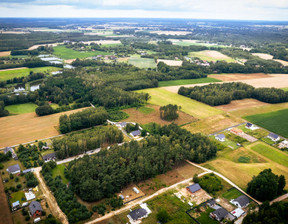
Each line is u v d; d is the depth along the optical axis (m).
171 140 146.62
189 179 119.12
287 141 157.50
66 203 97.56
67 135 158.50
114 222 91.94
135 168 114.25
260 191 103.44
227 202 104.25
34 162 126.69
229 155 142.38
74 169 113.56
